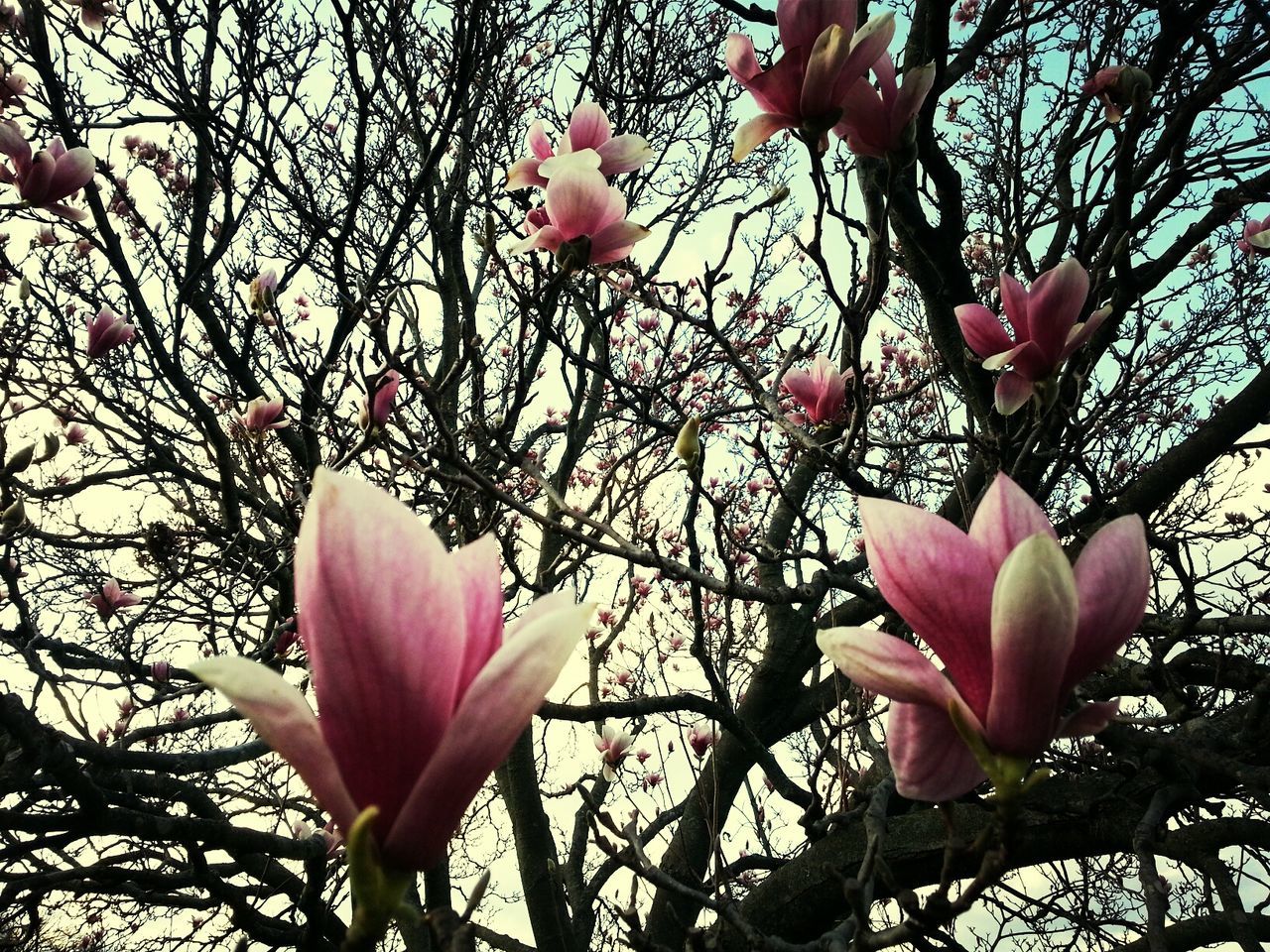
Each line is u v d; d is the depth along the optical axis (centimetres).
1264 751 328
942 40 347
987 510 97
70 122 463
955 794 99
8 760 256
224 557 476
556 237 284
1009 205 464
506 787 694
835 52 187
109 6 497
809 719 643
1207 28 439
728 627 382
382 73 496
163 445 566
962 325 233
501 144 625
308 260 556
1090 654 91
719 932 256
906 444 350
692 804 635
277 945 379
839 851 467
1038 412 281
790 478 689
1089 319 219
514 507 301
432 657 72
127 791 333
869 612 588
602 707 430
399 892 68
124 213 588
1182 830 383
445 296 644
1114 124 357
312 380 454
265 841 338
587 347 455
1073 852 412
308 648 71
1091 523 405
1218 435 461
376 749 71
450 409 496
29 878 342
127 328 457
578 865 733
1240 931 330
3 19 489
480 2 453
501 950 688
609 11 568
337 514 71
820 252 245
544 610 80
